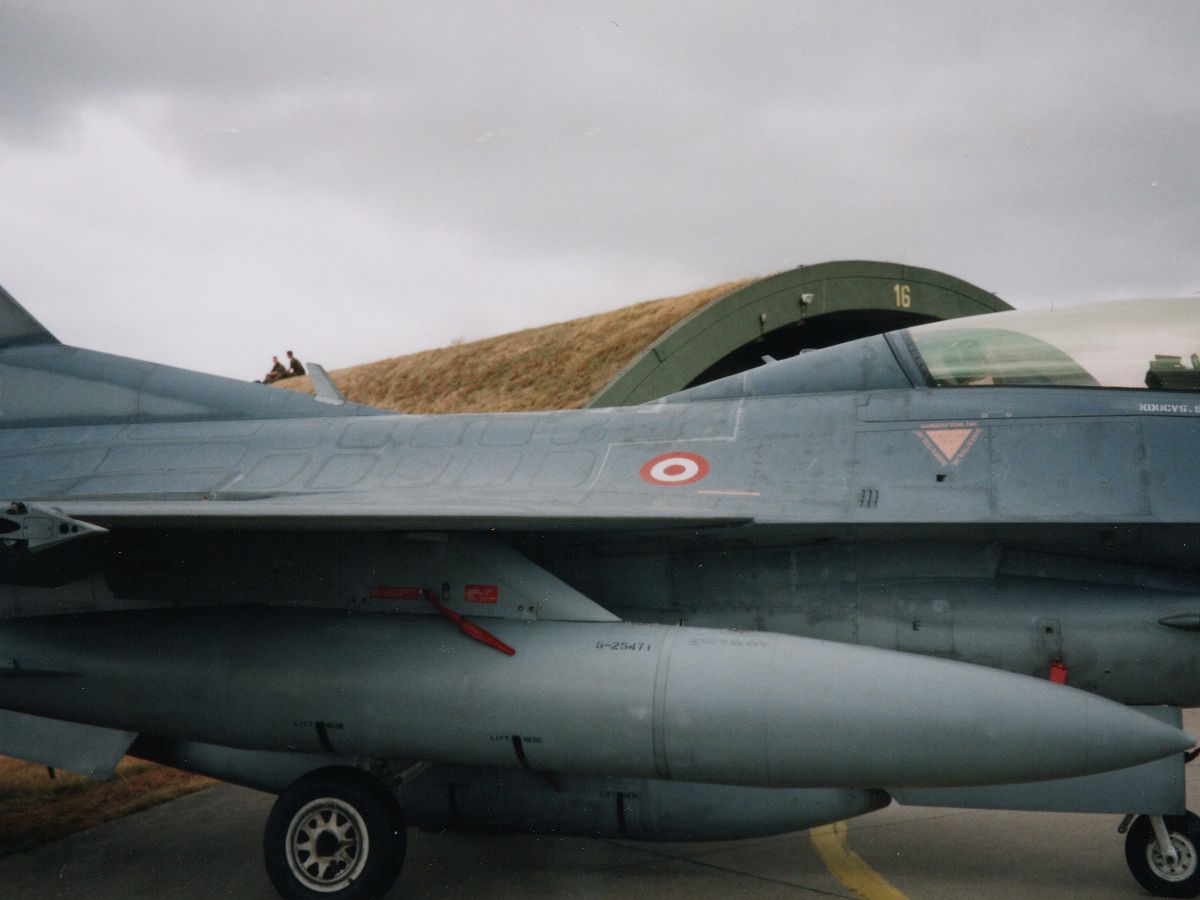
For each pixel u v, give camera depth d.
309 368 7.31
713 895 5.22
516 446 6.16
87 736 5.81
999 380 5.58
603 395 11.80
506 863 5.93
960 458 5.25
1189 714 10.55
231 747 5.51
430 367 20.36
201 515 5.05
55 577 5.45
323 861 5.14
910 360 5.84
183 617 5.63
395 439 6.45
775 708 4.62
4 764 8.99
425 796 5.73
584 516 5.00
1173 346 5.39
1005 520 4.94
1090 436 5.15
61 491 6.54
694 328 12.66
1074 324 5.66
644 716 4.76
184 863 6.12
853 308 14.16
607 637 5.07
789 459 5.53
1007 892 5.12
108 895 5.50
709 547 5.64
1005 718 4.44
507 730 4.95
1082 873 5.43
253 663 5.32
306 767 5.95
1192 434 5.05
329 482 6.16
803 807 5.27
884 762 4.52
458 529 5.35
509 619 5.33
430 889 5.44
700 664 4.81
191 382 7.31
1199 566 5.21
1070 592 5.16
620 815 5.46
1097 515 4.87
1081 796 5.05
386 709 5.11
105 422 7.27
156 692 5.42
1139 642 4.98
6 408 7.47
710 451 5.72
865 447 5.46
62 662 5.58
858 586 5.41
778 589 5.54
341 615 5.52
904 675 4.61
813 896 5.14
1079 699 4.49
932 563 5.34
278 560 5.76
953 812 6.90
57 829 6.97
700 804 5.37
